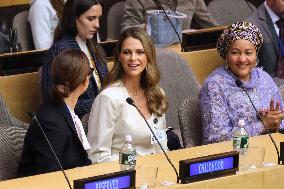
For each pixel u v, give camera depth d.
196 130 12.67
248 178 10.02
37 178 10.02
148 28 16.55
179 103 14.73
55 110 10.92
